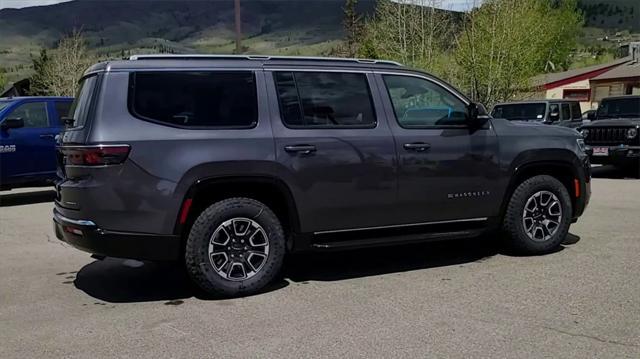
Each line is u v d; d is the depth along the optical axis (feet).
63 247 23.56
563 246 21.53
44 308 15.99
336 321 14.49
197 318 14.97
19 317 15.29
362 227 17.97
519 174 20.11
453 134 19.02
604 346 12.71
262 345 13.14
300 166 16.88
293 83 17.37
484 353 12.45
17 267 20.44
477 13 93.45
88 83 16.72
